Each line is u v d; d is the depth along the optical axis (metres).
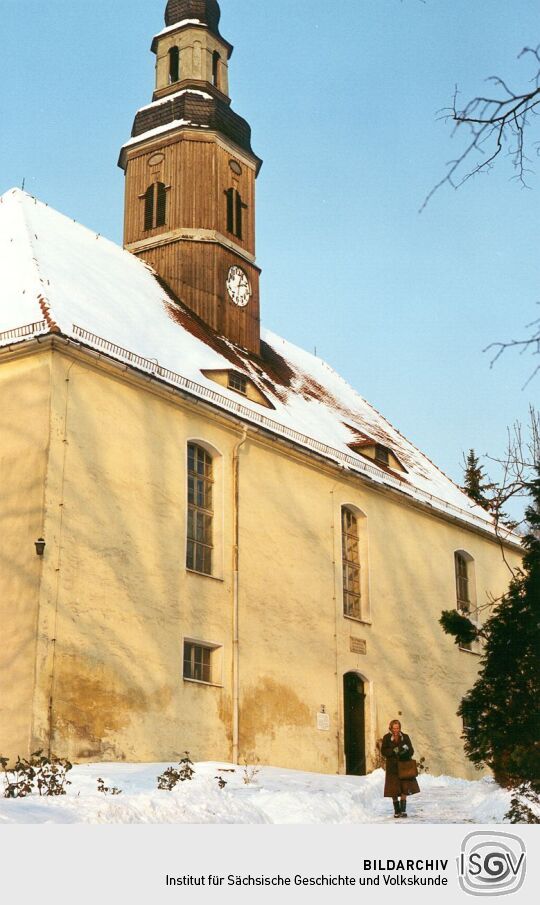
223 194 34.06
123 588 22.77
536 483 13.82
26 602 20.94
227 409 26.28
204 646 24.95
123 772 19.31
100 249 31.12
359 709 30.05
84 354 22.77
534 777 17.09
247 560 26.58
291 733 26.75
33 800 13.41
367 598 30.92
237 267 34.03
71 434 22.33
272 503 27.86
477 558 36.78
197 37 35.88
